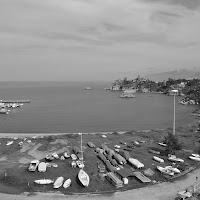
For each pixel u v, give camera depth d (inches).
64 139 2790.4
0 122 4906.5
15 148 2506.2
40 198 1534.2
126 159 2153.1
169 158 2206.0
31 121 5034.5
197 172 1972.2
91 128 4347.9
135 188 1668.3
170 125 4630.9
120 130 4183.1
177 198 1515.7
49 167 1959.9
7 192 1616.6
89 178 1766.7
